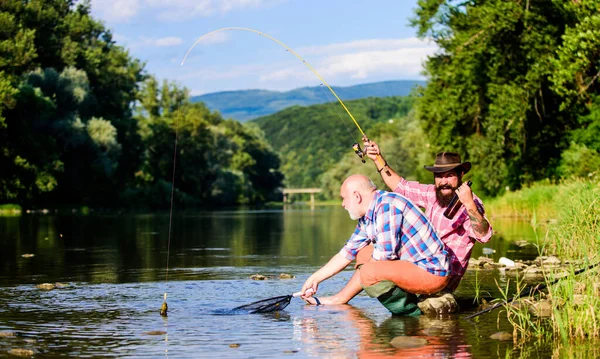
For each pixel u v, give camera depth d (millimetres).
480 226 5633
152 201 55156
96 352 4410
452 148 29344
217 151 72125
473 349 4445
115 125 56531
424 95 31719
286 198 121250
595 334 4848
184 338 4844
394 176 6352
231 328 5211
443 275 5586
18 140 40969
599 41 20266
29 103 41406
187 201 63969
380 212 5617
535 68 24344
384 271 5582
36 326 5285
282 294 6969
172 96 73562
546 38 24250
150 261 10656
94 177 47844
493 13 24453
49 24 53406
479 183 32406
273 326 5281
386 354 4324
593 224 8734
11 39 46000
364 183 5789
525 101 25109
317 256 11539
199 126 67750
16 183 40688
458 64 26625
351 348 4508
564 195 14055
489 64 26422
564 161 25938
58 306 6242
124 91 63969
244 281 8047
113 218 31641
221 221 29000
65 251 12664
